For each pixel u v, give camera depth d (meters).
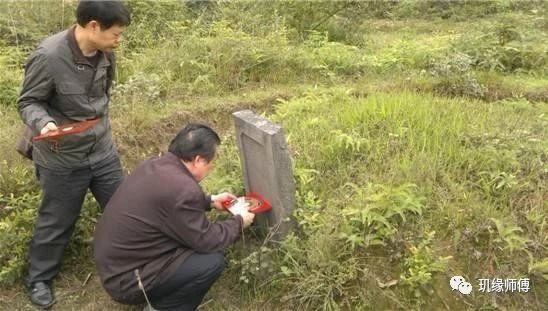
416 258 3.44
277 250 3.62
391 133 4.55
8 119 5.45
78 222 4.03
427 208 3.80
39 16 7.62
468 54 7.43
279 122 5.14
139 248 3.11
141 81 5.91
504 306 3.42
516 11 10.69
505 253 3.56
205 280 3.23
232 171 4.27
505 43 7.74
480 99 6.42
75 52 3.13
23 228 3.89
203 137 3.12
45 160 3.37
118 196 3.19
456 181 4.07
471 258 3.56
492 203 3.89
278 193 3.48
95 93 3.34
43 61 3.08
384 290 3.44
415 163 4.09
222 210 3.62
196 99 6.10
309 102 5.50
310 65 7.01
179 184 3.03
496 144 4.32
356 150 4.41
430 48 7.66
